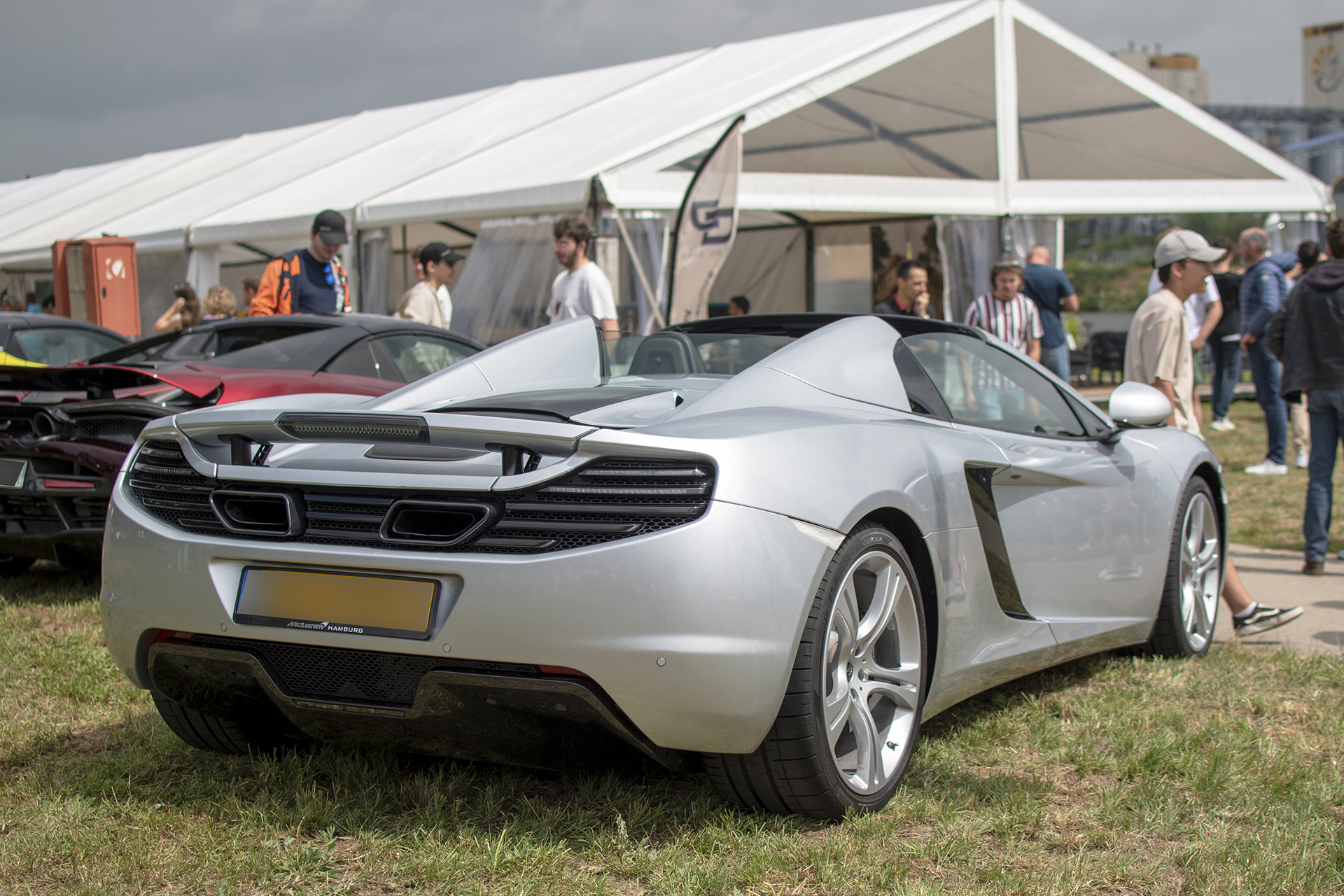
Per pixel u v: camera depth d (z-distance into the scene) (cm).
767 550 213
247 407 256
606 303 674
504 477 217
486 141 1194
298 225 1152
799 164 1048
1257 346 885
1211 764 270
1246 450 1024
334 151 1505
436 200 998
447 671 215
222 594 231
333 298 717
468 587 212
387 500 226
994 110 1105
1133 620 354
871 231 1434
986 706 326
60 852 223
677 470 213
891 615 246
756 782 228
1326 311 517
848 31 1147
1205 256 470
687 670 205
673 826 236
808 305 1531
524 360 311
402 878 214
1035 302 855
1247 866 217
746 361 307
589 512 214
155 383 468
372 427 217
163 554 238
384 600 219
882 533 243
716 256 727
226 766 275
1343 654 385
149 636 242
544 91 1413
